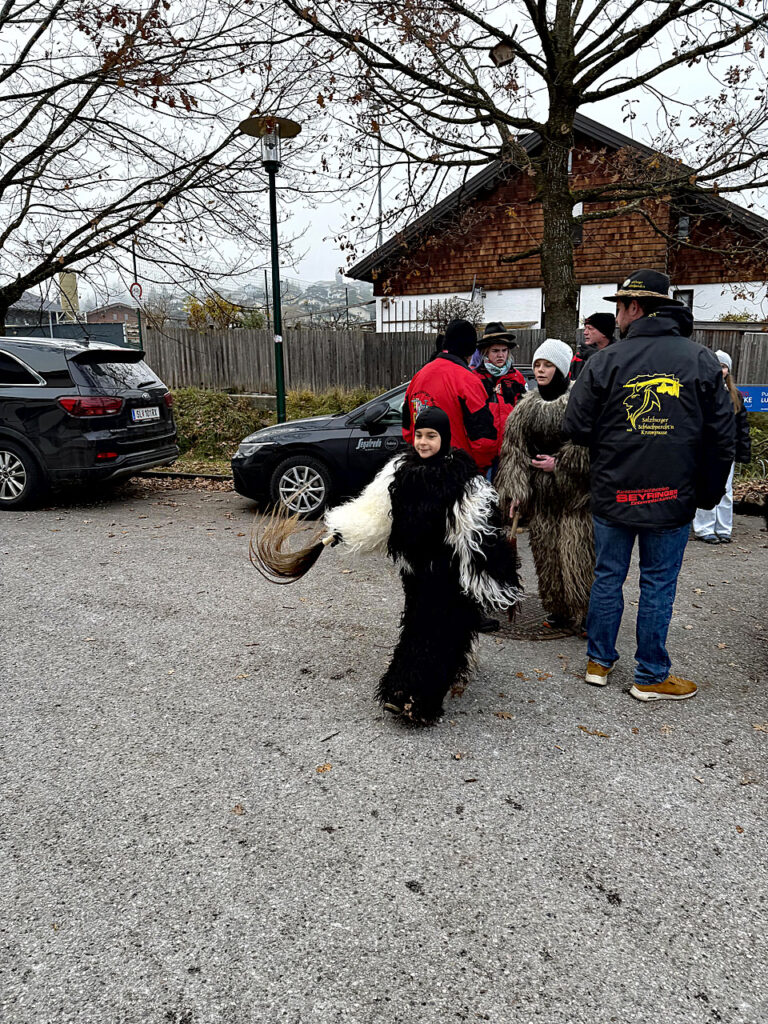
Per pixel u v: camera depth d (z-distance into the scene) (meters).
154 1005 1.95
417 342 14.79
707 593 5.55
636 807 2.85
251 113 9.55
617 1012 1.94
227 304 11.82
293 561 3.48
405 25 8.04
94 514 8.19
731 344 13.33
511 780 3.02
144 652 4.37
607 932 2.21
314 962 2.09
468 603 3.29
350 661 4.25
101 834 2.67
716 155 9.14
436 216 11.11
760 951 2.15
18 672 4.09
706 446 3.40
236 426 13.08
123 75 9.54
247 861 2.52
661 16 8.02
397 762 3.15
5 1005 1.95
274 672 4.09
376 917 2.26
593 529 4.10
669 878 2.46
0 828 2.71
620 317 3.62
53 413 7.94
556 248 9.08
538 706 3.68
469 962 2.09
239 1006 1.95
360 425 7.52
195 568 6.08
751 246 10.05
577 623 4.63
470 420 4.30
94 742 3.33
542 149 9.16
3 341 8.21
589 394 3.53
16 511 8.33
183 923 2.24
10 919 2.26
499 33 8.59
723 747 3.31
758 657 4.35
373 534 3.28
